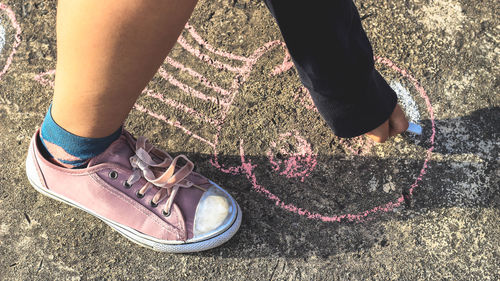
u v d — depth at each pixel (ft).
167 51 2.88
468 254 4.50
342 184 4.87
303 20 3.04
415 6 5.62
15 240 4.79
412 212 4.69
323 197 4.82
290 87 5.37
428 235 4.59
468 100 5.15
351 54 3.43
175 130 5.25
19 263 4.70
